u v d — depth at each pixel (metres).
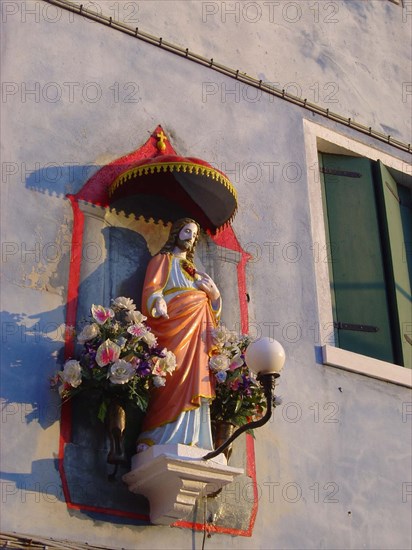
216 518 7.62
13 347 7.27
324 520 8.15
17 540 6.64
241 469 7.21
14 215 7.66
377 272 9.74
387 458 8.74
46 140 8.05
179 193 8.38
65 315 7.56
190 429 7.23
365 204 10.03
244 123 9.35
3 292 7.39
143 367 7.20
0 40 8.18
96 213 8.03
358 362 8.96
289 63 10.06
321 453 8.41
